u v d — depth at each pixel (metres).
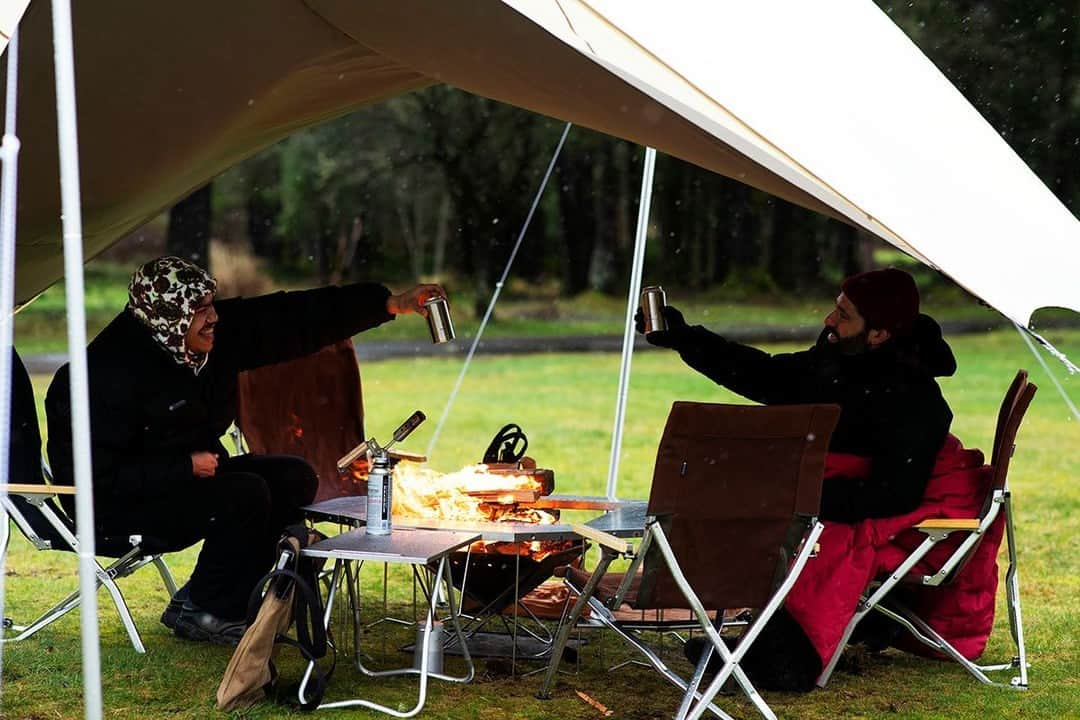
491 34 3.63
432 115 26.48
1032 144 23.38
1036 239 3.98
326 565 5.71
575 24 3.57
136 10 4.05
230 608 4.34
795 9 4.51
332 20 4.34
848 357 4.20
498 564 4.14
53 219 5.04
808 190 3.32
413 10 3.81
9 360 2.90
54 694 3.75
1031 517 7.36
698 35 3.99
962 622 4.31
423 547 3.51
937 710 3.81
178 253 18.69
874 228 3.45
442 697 3.82
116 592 4.19
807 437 3.34
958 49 22.89
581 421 11.85
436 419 11.80
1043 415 12.77
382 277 31.98
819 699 3.91
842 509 3.97
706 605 3.42
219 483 4.19
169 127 4.79
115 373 4.13
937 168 4.09
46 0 3.83
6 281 2.84
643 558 3.40
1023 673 4.12
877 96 4.30
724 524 3.37
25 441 4.08
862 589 3.93
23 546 6.21
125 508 4.19
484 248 26.69
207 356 4.41
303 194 30.89
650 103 3.42
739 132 3.57
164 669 4.02
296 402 4.98
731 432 3.30
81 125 4.62
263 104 4.93
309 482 4.43
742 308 28.17
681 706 3.42
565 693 3.91
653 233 30.91
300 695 3.62
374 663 4.21
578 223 29.33
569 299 28.91
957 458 4.20
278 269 31.69
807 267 30.53
